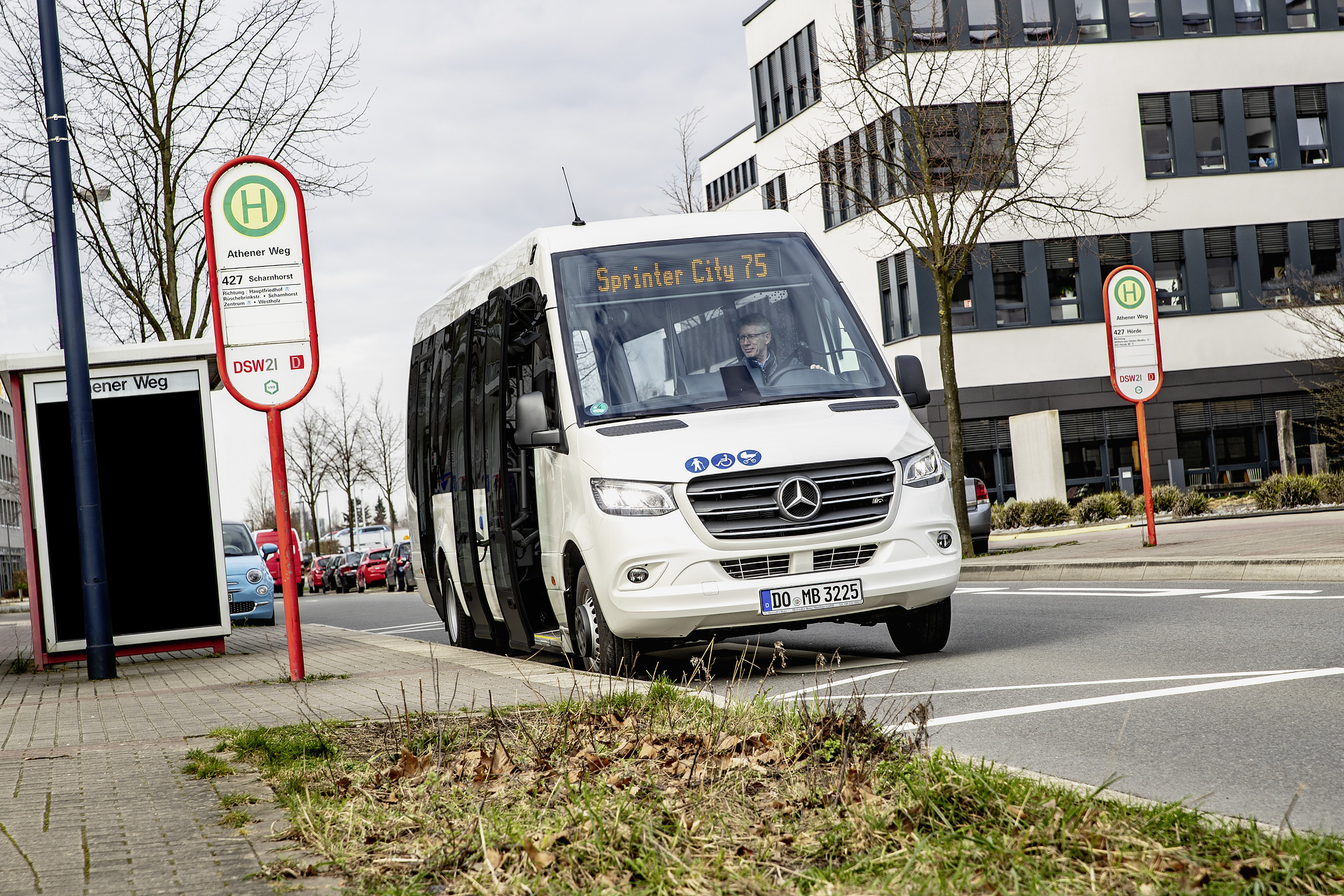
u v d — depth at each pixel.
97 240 21.61
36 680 13.12
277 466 10.02
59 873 4.19
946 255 23.52
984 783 4.47
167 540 14.33
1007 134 26.38
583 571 9.48
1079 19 42.69
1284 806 4.69
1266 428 44.28
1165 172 43.66
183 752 6.61
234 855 4.36
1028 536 29.34
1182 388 43.59
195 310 22.05
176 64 21.47
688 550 8.76
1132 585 14.79
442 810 4.80
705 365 9.71
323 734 6.76
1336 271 44.66
